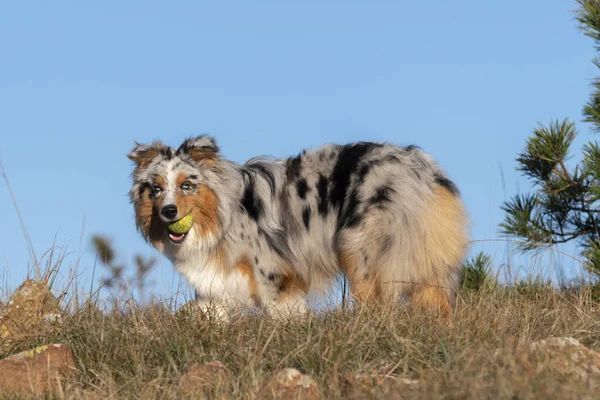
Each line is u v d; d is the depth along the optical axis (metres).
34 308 9.79
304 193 11.63
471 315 9.18
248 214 11.56
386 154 11.25
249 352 8.03
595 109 12.30
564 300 10.79
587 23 12.48
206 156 11.52
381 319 8.80
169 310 10.05
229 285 11.40
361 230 10.98
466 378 6.38
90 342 9.03
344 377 7.29
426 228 10.80
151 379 7.95
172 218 11.05
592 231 12.30
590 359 7.16
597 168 11.96
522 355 7.08
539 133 12.27
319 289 11.82
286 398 6.94
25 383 8.29
